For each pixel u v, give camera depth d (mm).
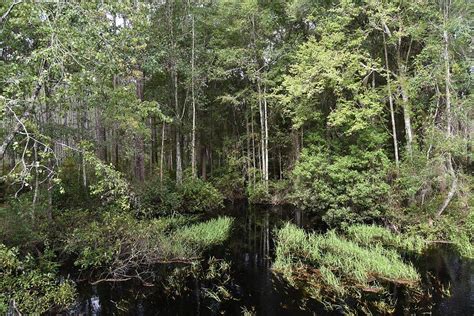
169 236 13484
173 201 20453
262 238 15961
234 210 23047
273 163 30078
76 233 11422
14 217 11297
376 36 19844
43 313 8648
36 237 11227
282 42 25609
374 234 14453
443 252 12828
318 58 17906
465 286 9891
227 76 27250
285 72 25078
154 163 31281
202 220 19203
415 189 14859
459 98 16250
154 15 24531
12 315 7867
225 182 28531
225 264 12086
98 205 16172
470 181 15383
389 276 10477
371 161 16797
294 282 10445
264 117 27062
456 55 17031
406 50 19750
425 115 17969
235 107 29891
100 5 8141
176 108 25391
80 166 18859
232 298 9547
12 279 8562
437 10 16734
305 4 21672
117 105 12984
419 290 9641
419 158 15523
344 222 16406
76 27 8109
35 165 7207
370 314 8359
